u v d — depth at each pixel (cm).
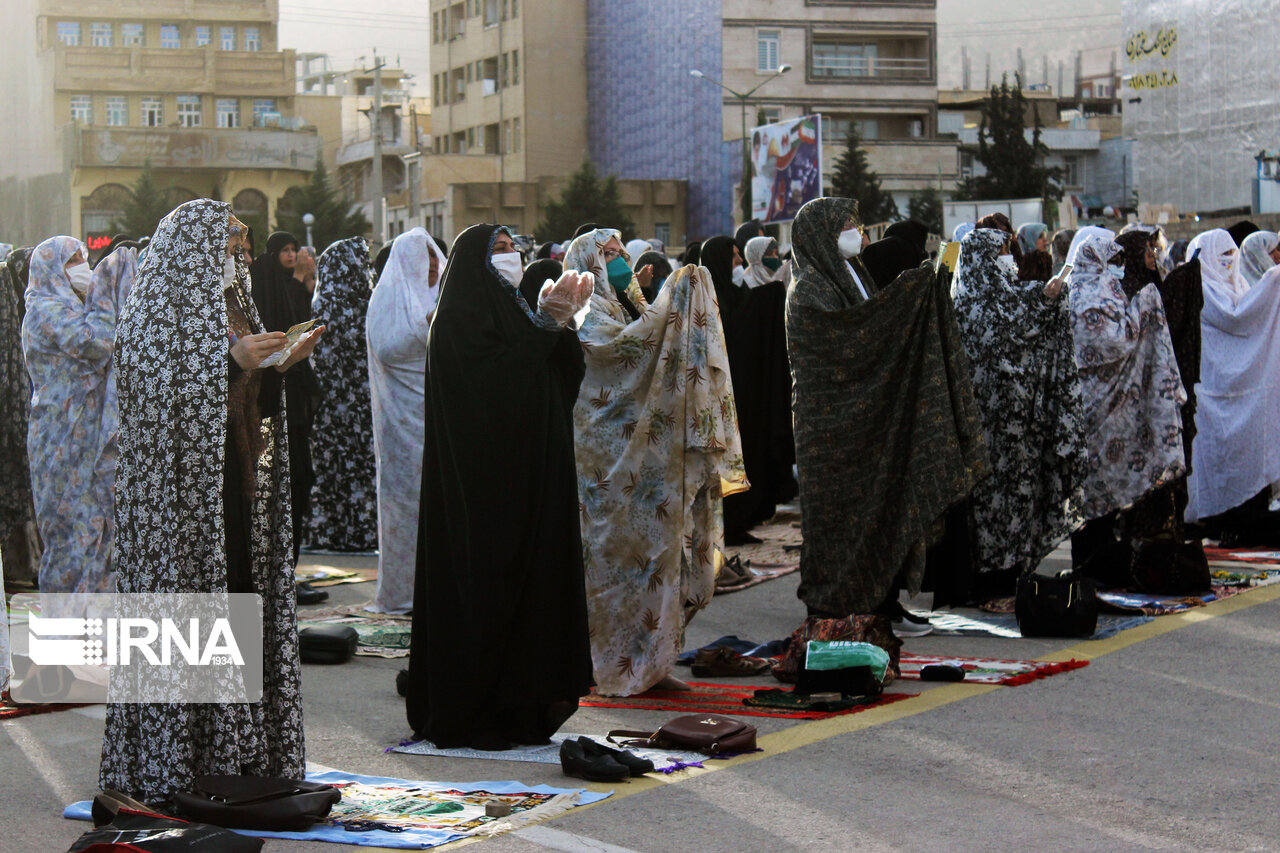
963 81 8569
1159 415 786
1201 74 3544
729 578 844
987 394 757
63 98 5722
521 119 5756
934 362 620
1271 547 960
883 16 5584
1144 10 3653
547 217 4828
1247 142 3450
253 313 463
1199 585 798
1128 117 3703
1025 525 757
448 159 5772
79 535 662
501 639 512
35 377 678
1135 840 417
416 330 763
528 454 515
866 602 632
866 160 4984
